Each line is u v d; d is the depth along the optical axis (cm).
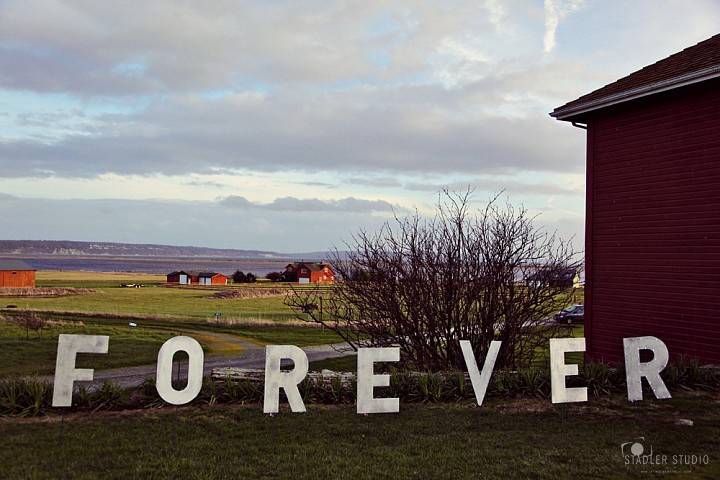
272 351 968
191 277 12475
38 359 2617
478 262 1351
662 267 1385
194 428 874
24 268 9512
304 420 927
